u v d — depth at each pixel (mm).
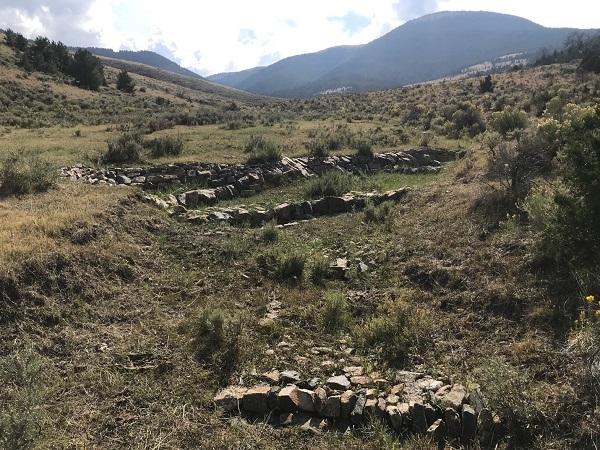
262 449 4980
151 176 16516
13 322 6730
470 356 6379
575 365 5555
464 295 7848
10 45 78188
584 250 6496
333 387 5840
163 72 181375
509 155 11859
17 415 4555
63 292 7656
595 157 6457
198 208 14781
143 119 34531
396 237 11281
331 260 10555
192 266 9781
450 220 11211
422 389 5711
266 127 30016
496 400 5117
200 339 6926
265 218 13977
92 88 69125
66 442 4844
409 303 7938
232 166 18391
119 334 7039
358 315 7984
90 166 17047
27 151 18484
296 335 7285
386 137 26766
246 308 8125
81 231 9430
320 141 22750
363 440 5121
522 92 48906
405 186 17188
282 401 5574
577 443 4637
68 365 6203
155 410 5484
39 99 50656
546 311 6727
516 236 9031
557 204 7203
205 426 5270
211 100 94875
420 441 4957
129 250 9570
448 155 23922
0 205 10797
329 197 15141
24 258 7797
